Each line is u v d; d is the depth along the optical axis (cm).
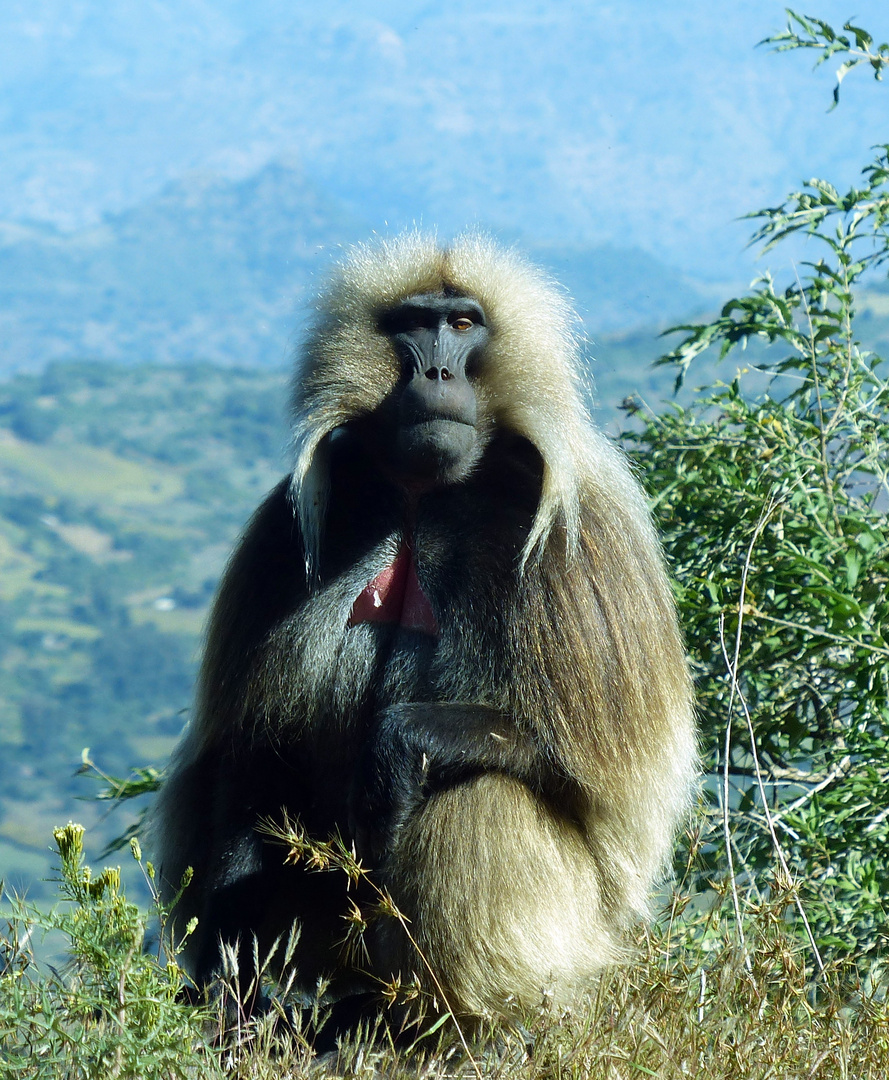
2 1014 1191
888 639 2042
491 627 1669
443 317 1734
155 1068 1205
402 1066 1501
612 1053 1287
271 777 1717
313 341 1788
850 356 2464
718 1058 1307
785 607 2206
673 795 1727
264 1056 1325
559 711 1622
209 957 1628
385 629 1742
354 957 1677
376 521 1748
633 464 2470
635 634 1669
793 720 2150
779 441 2327
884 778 1958
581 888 1656
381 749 1614
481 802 1606
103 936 1243
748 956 1498
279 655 1694
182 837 1767
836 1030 1370
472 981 1588
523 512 1697
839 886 1966
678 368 2739
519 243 1862
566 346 1833
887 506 2525
